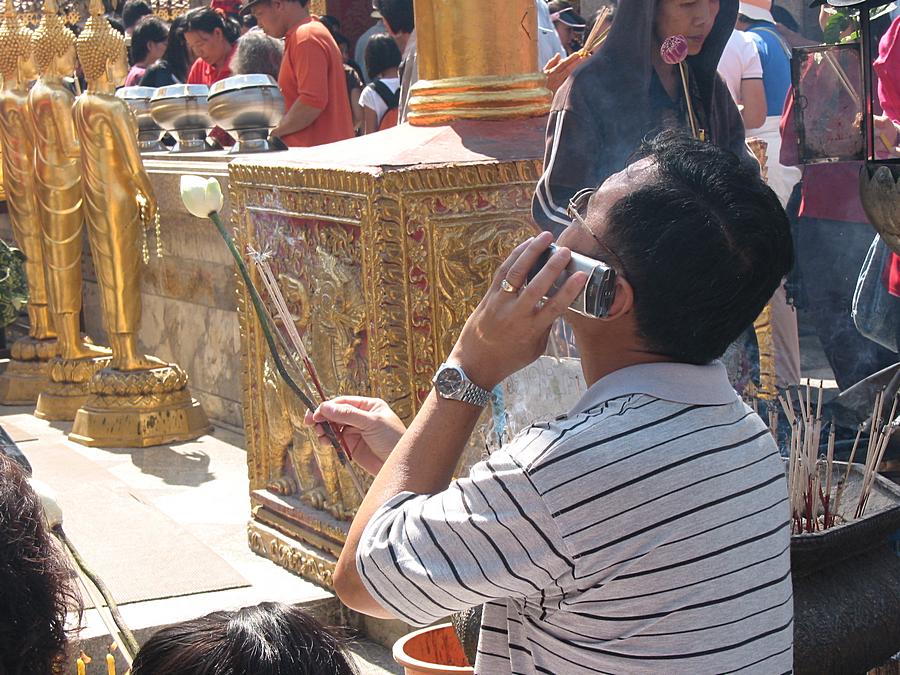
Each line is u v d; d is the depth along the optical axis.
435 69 7.61
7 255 14.64
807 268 8.15
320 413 4.16
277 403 8.28
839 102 6.21
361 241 7.11
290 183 7.71
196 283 12.34
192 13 14.88
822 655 4.43
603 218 3.01
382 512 3.09
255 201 8.23
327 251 7.51
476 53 7.39
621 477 2.85
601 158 6.32
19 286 14.73
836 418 7.08
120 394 11.61
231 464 10.83
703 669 2.88
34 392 13.45
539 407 5.88
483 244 7.06
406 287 6.99
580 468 2.86
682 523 2.87
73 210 12.49
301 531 8.08
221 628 3.19
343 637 3.75
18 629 2.53
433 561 2.92
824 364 10.37
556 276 3.00
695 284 2.93
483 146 7.13
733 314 2.99
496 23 7.38
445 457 3.16
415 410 7.09
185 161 12.46
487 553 2.89
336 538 7.75
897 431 6.45
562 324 5.82
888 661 5.33
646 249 2.94
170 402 11.70
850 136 6.21
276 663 3.11
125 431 11.49
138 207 11.62
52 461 10.84
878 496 5.00
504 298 3.08
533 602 3.02
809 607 4.46
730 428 3.00
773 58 9.77
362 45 17.64
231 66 13.88
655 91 6.43
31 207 13.46
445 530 2.92
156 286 13.19
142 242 11.74
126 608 7.40
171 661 3.14
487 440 6.15
